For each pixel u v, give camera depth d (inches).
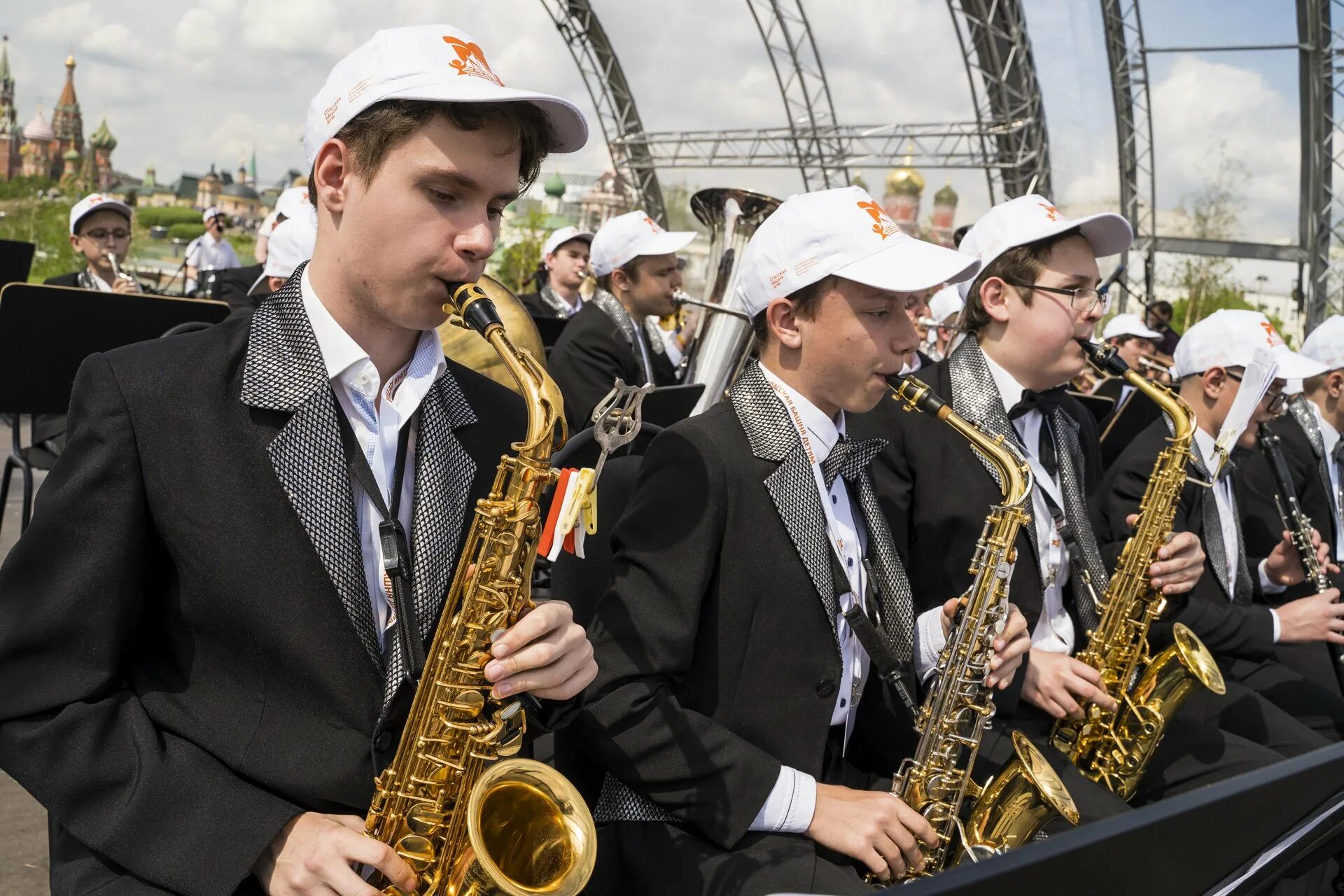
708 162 863.7
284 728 63.5
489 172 63.0
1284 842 60.6
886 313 87.4
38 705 60.0
